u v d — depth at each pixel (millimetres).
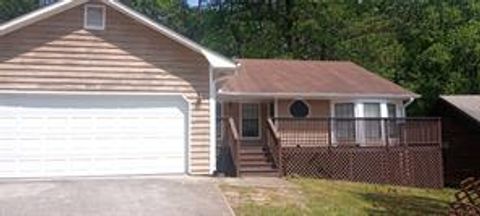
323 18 42875
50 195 16125
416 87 44094
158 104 19766
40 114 18969
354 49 42688
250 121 26922
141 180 18578
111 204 15234
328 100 26969
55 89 19000
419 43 46406
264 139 26281
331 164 24344
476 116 30109
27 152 18844
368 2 47562
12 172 18688
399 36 47250
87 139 19250
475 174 31266
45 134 18984
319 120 24594
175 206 15203
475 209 15188
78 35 19250
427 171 25719
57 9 18938
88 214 14227
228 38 45938
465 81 44438
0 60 18703
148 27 19672
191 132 19891
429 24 46500
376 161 25000
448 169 31484
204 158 19969
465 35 44750
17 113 18828
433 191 23938
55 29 19109
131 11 19250
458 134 31797
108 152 19359
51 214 14148
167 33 19625
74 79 19141
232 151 22625
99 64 19344
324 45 42875
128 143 19500
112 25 19469
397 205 18203
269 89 26203
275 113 26422
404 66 45781
